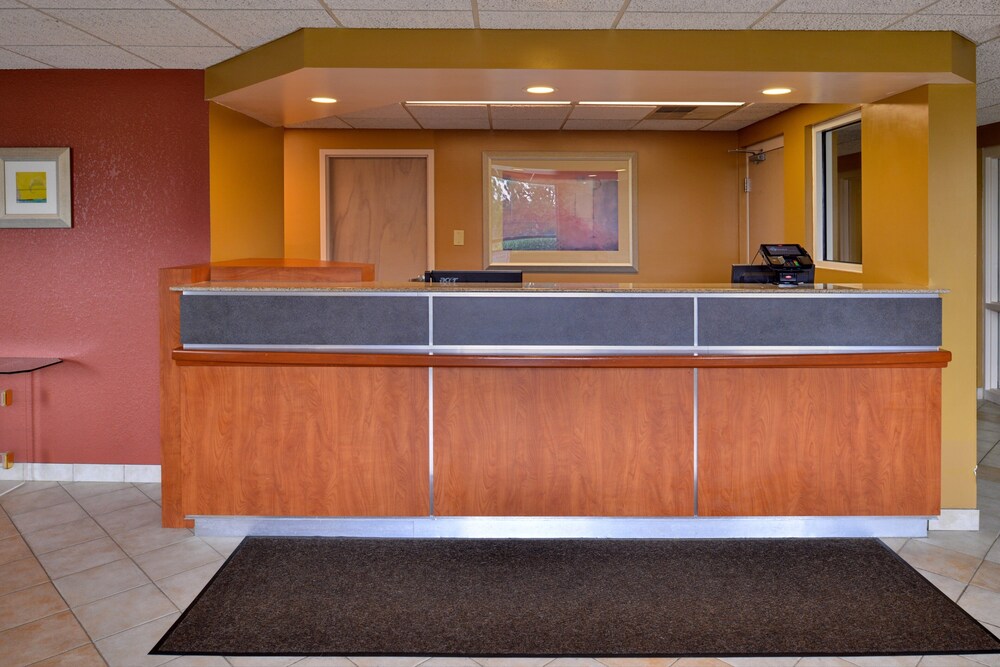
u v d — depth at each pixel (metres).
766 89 3.97
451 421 3.62
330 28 3.61
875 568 3.35
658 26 3.56
